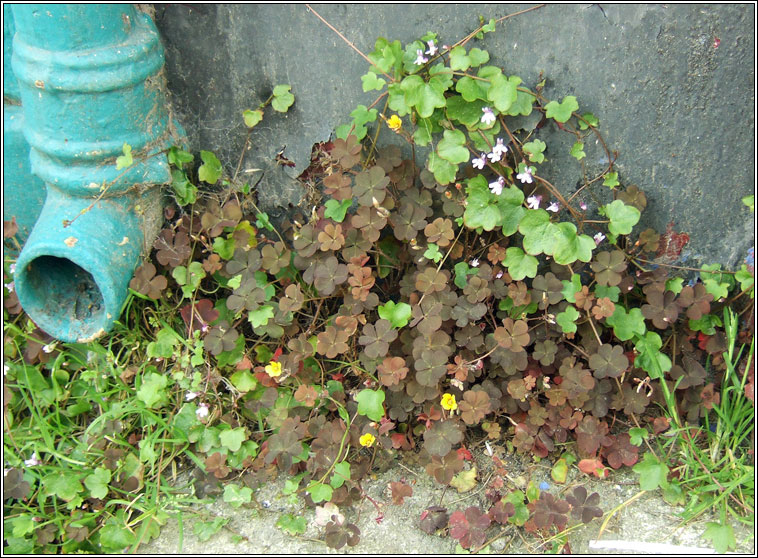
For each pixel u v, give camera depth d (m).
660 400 0.46
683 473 0.44
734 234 0.48
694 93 0.44
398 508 0.43
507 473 0.44
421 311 0.44
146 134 0.46
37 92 0.43
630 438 0.44
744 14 0.42
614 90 0.44
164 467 0.45
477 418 0.42
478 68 0.45
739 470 0.43
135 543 0.41
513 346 0.43
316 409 0.45
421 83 0.43
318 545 0.41
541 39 0.44
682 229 0.48
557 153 0.46
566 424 0.44
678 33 0.43
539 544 0.41
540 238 0.43
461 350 0.46
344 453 0.43
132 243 0.46
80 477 0.43
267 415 0.46
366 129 0.45
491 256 0.46
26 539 0.41
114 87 0.43
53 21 0.41
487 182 0.46
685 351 0.48
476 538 0.40
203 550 0.41
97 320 0.48
